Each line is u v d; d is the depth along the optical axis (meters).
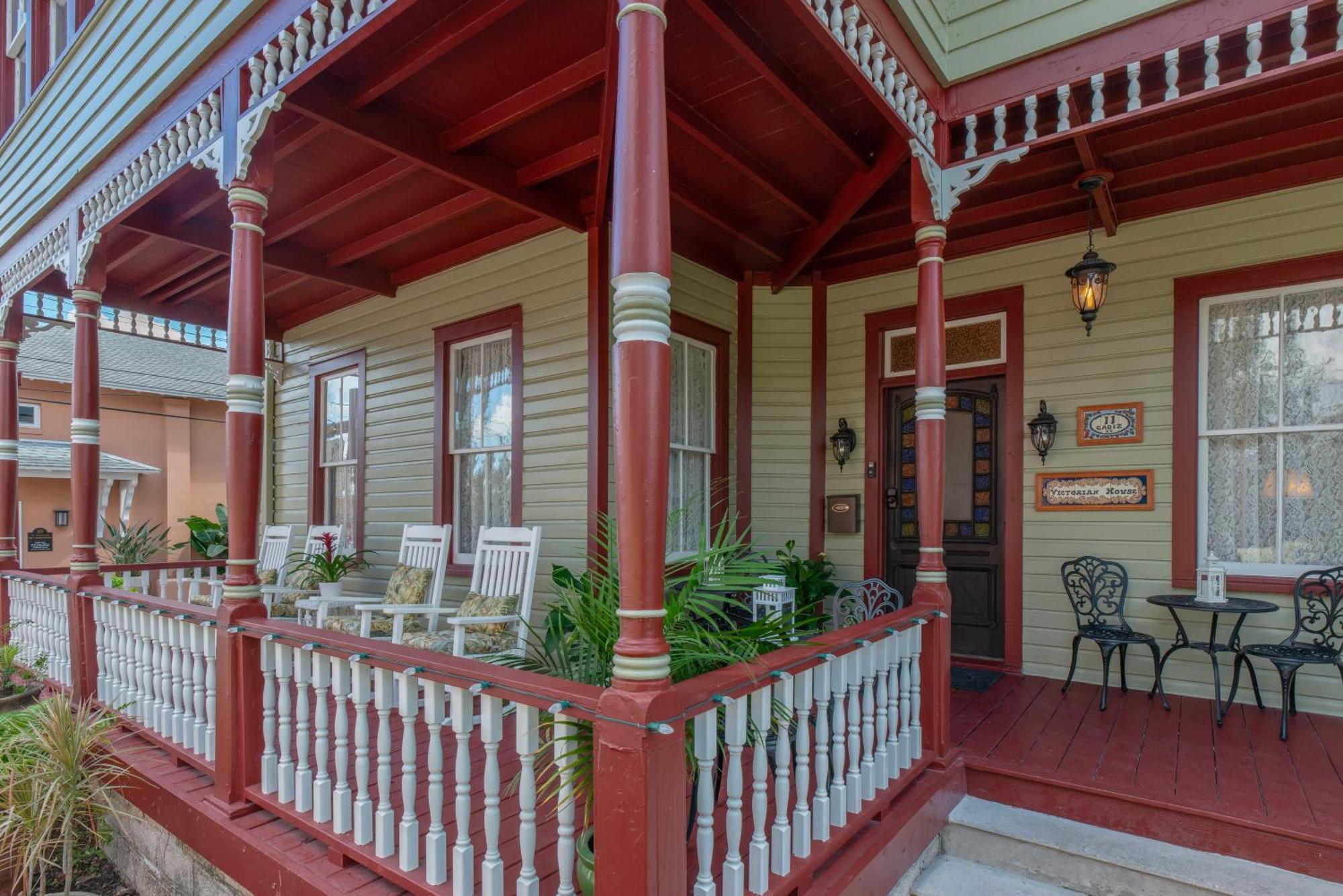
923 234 2.86
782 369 5.07
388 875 2.01
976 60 2.78
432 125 3.36
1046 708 3.52
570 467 4.29
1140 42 2.45
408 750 1.99
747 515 4.99
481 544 4.24
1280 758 2.84
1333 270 3.49
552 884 1.99
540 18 2.64
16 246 4.93
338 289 5.84
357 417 5.88
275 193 4.12
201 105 2.99
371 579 5.67
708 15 2.43
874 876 2.16
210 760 2.84
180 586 5.89
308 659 2.39
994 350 4.41
